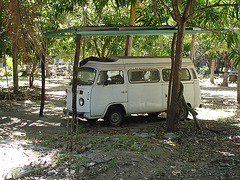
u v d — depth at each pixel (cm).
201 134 800
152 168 517
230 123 966
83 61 1002
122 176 470
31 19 448
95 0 1058
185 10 774
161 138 737
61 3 1052
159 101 988
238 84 1603
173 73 810
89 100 870
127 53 1219
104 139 675
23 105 1313
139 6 1147
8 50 1150
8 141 645
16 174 442
